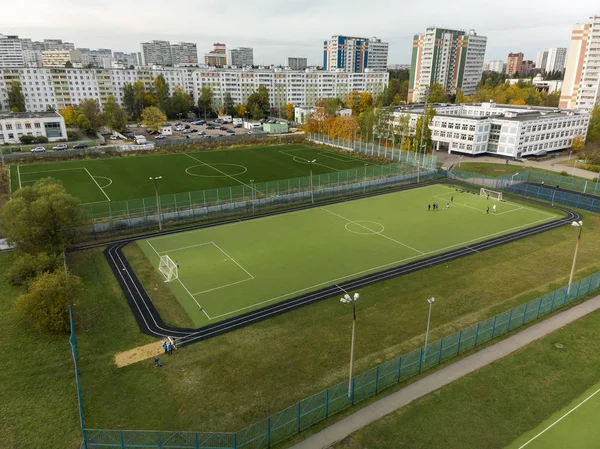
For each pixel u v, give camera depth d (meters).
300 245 59.66
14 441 27.70
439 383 32.94
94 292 46.69
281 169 103.31
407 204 78.25
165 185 88.38
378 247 59.03
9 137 129.00
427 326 37.56
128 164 107.44
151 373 34.19
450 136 122.06
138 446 27.34
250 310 43.44
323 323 41.09
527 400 31.25
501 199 81.19
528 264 53.81
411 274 51.22
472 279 49.91
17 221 49.75
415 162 103.19
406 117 118.69
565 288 43.88
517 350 37.00
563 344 37.81
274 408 30.44
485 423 29.12
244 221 69.25
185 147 127.31
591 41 162.38
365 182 85.94
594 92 166.00
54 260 49.03
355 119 140.88
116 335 39.19
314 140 141.00
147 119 151.00
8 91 179.00
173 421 29.41
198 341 38.41
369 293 46.78
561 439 27.86
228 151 125.56
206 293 46.66
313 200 79.69
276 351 36.94
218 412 30.17
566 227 67.00
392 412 30.05
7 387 32.50
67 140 137.12
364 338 38.69
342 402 30.58
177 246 59.34
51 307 38.56
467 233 64.31
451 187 89.62
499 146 117.25
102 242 60.53
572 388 32.53
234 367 34.91
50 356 36.12
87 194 81.88
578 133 129.25
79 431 28.53
